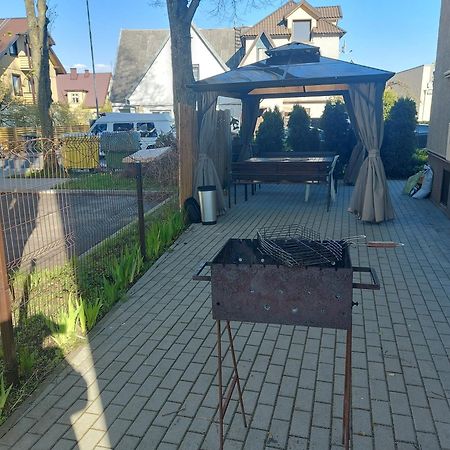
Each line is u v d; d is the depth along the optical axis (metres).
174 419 2.84
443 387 3.10
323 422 2.78
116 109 33.84
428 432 2.67
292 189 12.23
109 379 3.28
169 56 31.12
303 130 15.20
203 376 3.30
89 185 6.94
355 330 3.94
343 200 10.39
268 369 3.36
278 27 33.06
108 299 4.56
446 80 8.72
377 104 7.64
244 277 2.33
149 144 18.30
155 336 3.93
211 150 9.29
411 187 10.71
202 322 4.18
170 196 9.02
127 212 8.60
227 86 8.20
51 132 16.05
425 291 4.78
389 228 7.56
